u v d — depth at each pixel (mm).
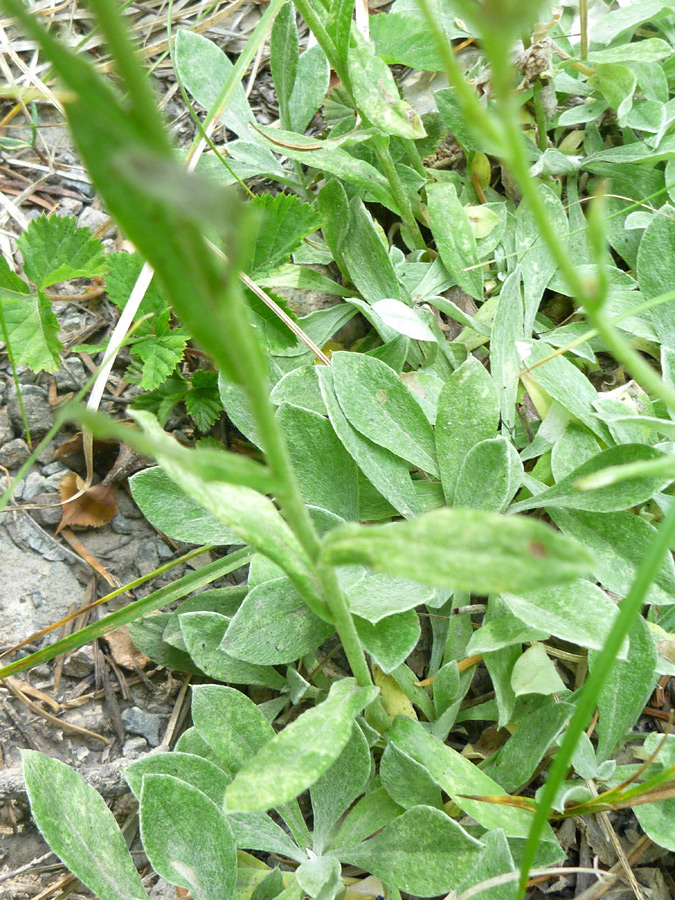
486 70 378
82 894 328
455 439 336
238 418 339
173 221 163
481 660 341
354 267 369
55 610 358
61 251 366
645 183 382
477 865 296
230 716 316
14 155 418
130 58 146
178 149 387
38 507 360
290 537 274
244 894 315
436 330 366
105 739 346
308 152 368
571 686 340
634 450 320
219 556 365
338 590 272
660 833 306
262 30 364
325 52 359
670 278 356
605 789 323
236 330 190
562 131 401
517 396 356
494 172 400
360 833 313
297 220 360
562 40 395
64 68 148
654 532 322
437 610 344
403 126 355
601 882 308
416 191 383
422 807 302
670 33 399
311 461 334
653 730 337
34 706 347
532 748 314
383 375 340
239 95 389
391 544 237
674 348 355
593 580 336
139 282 354
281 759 278
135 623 343
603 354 377
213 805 302
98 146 155
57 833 296
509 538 209
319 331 370
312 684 340
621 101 377
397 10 396
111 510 369
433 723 329
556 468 340
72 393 385
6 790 333
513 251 379
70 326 394
